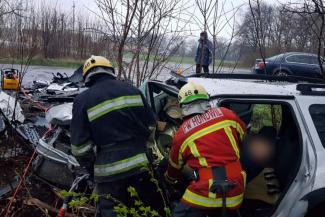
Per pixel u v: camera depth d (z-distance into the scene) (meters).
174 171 3.31
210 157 3.04
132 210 3.09
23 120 5.88
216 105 3.36
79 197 3.85
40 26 10.56
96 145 3.27
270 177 3.79
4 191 4.33
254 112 4.12
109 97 3.24
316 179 3.29
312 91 3.58
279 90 3.57
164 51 6.19
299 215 3.28
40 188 4.43
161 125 4.08
